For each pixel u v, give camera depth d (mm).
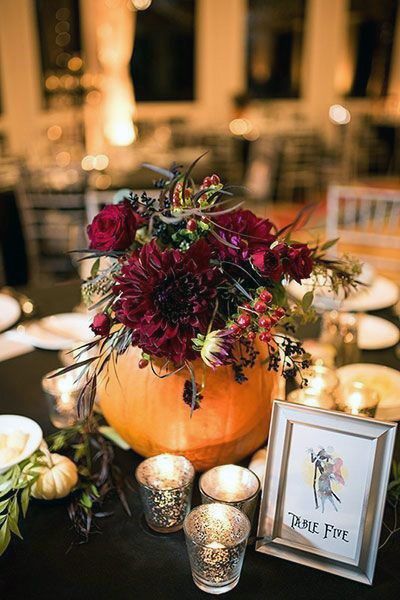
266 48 8586
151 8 8016
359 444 734
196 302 703
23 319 1606
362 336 1480
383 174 8211
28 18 7094
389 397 1140
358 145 7895
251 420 886
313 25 8414
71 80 6680
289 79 8773
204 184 816
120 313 723
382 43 8750
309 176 6938
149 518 825
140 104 8445
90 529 837
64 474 869
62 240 3389
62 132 7191
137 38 8133
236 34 8344
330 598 720
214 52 8391
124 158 5418
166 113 8578
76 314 1589
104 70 7551
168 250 740
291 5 8352
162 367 838
